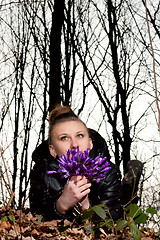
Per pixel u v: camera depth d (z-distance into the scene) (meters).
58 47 6.25
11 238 1.86
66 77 6.86
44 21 7.15
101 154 2.65
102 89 7.42
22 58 7.25
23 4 7.24
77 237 1.99
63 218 2.14
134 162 2.90
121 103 7.05
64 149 2.15
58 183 2.46
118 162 7.13
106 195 2.43
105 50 7.75
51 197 2.40
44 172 2.52
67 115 2.27
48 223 2.17
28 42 7.27
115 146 7.16
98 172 1.79
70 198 1.97
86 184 1.96
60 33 6.27
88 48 7.63
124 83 7.70
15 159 6.71
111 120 7.08
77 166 1.74
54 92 6.15
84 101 7.36
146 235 2.30
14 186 6.58
